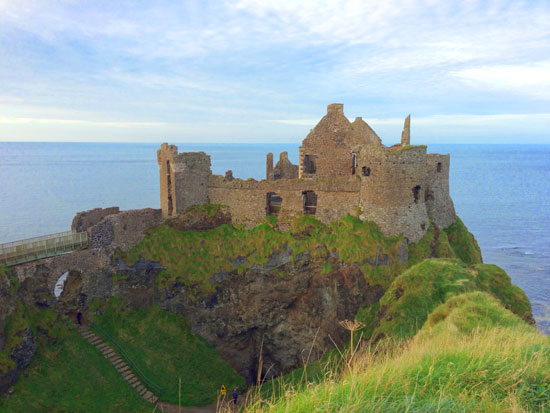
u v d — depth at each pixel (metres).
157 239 42.66
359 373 9.95
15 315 30.33
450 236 47.66
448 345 12.77
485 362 9.86
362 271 40.06
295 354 42.69
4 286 29.91
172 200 44.69
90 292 37.91
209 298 41.88
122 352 35.44
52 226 119.81
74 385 30.30
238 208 45.47
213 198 46.50
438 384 9.12
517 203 185.62
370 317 38.50
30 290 32.88
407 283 28.88
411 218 40.97
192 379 36.53
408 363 10.88
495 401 8.19
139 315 40.25
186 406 33.03
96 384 31.22
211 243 43.66
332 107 48.19
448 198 49.25
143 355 36.53
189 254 42.84
